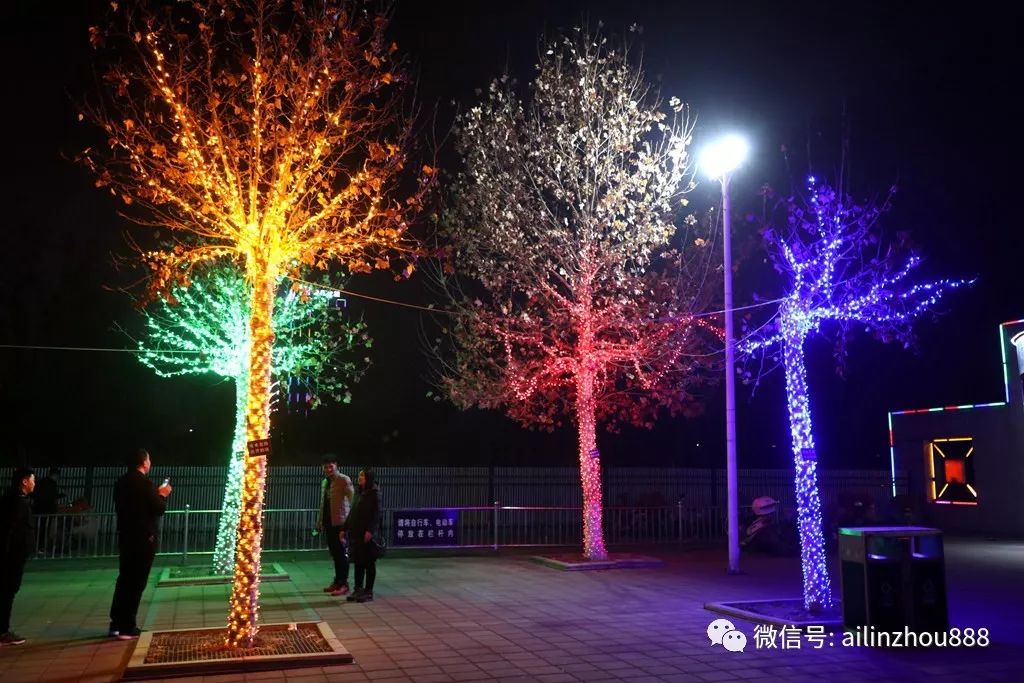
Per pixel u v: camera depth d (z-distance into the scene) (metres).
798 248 11.95
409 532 18.88
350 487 13.18
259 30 9.44
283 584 14.09
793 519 19.72
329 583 14.23
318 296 16.34
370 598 12.38
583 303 16.84
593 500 17.03
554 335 17.45
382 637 9.74
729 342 16.08
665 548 20.42
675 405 17.72
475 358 17.45
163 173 9.52
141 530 9.73
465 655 8.84
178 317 15.73
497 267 17.02
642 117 16.52
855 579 9.80
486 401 17.28
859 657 8.83
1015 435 23.91
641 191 16.39
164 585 13.55
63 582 14.30
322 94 9.55
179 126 9.39
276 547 19.56
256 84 9.30
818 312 11.70
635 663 8.55
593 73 16.67
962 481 25.44
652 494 24.70
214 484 22.70
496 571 16.11
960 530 25.19
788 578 15.19
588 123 16.61
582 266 16.69
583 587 13.95
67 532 17.39
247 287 14.63
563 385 18.84
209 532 21.86
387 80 9.90
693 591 13.52
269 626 9.72
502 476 24.62
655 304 17.05
